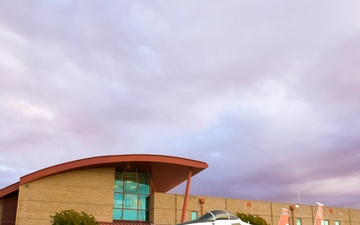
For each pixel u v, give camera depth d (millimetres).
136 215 53469
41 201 47250
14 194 51688
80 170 50250
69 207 48250
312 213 64125
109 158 49750
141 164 51938
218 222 28422
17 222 45469
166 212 52750
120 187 54062
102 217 49375
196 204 55312
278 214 60906
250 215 53062
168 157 51750
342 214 68188
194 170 55469
